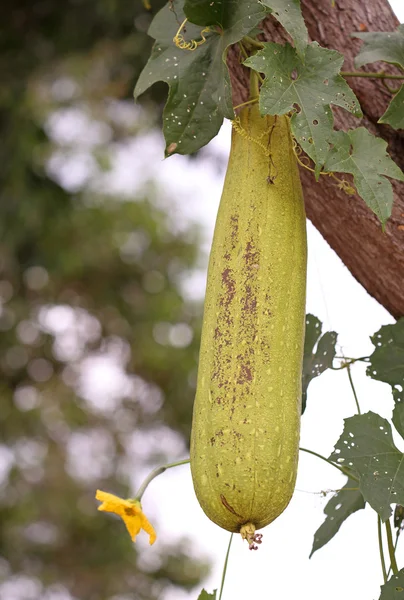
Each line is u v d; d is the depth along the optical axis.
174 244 8.30
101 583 7.92
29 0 4.86
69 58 5.48
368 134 1.27
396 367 1.59
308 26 1.62
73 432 8.18
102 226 7.52
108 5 4.46
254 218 1.28
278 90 1.22
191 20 1.32
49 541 8.01
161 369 7.96
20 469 7.96
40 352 7.88
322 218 1.57
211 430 1.20
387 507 1.34
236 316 1.23
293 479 1.21
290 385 1.22
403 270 1.52
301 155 1.50
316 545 1.65
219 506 1.19
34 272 7.35
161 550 8.16
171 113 1.39
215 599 1.49
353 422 1.40
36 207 6.03
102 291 7.97
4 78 5.36
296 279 1.27
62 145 6.51
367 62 1.50
